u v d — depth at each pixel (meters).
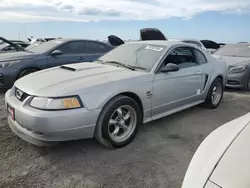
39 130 2.50
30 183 2.31
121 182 2.36
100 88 2.76
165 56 3.60
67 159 2.74
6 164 2.60
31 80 3.02
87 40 6.80
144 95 3.22
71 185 2.30
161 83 3.44
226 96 5.95
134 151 2.97
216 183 1.38
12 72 5.39
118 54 3.98
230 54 7.44
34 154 2.83
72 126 2.56
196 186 1.42
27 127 2.59
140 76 3.19
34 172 2.48
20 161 2.67
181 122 4.00
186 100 4.05
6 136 3.24
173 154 2.93
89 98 2.66
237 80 6.40
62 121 2.50
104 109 2.79
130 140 3.14
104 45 7.19
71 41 6.46
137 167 2.62
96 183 2.34
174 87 3.68
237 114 4.54
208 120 4.15
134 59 3.69
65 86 2.68
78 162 2.69
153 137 3.39
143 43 4.10
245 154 1.54
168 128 3.73
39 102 2.56
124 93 3.02
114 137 2.98
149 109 3.37
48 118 2.46
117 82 2.92
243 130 1.85
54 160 2.72
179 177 2.47
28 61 5.61
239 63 6.52
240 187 1.30
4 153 2.81
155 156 2.87
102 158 2.79
